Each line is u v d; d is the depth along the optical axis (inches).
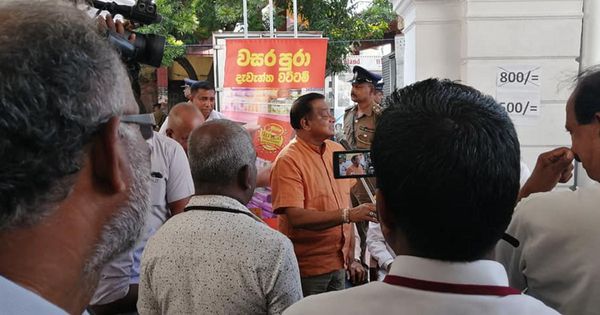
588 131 59.0
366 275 130.9
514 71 185.2
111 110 29.9
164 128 173.0
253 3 437.1
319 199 117.4
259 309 70.9
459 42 190.7
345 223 111.8
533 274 58.9
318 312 37.7
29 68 26.4
